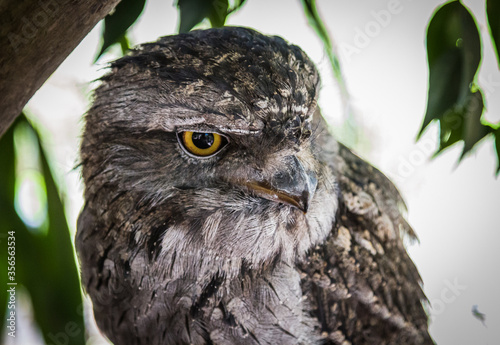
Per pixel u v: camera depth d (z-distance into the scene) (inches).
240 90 35.8
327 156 37.6
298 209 36.6
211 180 36.3
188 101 35.8
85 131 37.0
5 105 35.4
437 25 38.2
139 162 36.4
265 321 37.2
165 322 37.3
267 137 36.0
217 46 36.1
